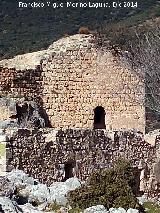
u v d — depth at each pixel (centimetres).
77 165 3375
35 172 3216
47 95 4903
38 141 3247
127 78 5059
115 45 5081
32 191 2070
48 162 3272
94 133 3472
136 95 5069
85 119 4972
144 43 6222
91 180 2303
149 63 5853
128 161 3158
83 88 4975
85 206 2031
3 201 1784
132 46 5959
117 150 3559
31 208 1898
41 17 11969
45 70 4909
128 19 10819
